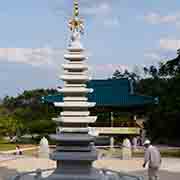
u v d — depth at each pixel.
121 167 45.16
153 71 112.00
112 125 76.62
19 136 92.56
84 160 25.05
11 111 129.38
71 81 25.78
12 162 50.19
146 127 79.50
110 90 79.31
